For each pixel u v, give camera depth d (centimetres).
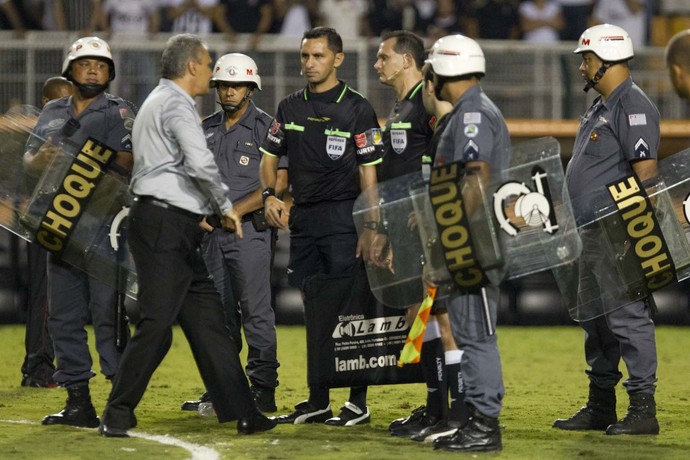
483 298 1739
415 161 2025
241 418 1939
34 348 2644
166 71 1888
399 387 2705
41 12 4653
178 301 1869
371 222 1839
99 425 1995
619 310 1962
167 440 1867
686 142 4506
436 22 4881
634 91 1972
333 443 1855
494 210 1728
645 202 1912
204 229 1923
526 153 1745
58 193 1983
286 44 4503
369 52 4488
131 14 4650
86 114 2050
